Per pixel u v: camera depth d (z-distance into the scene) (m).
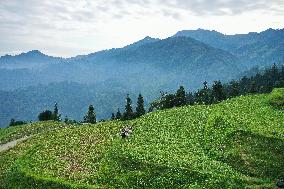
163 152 68.00
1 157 81.38
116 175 61.31
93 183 59.88
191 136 76.94
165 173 60.16
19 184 63.59
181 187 57.09
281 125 78.31
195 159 64.81
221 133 74.56
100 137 82.69
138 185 58.41
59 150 76.38
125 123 92.81
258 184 57.91
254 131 72.75
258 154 66.00
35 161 71.19
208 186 56.38
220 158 66.44
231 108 94.56
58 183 60.25
